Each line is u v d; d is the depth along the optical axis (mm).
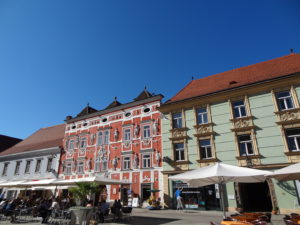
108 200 25203
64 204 18219
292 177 9406
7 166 38250
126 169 25109
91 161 28766
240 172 8359
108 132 28766
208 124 20875
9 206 15562
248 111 19328
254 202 20250
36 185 18344
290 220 7719
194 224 12188
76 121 33219
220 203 18297
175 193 20844
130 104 27969
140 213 17797
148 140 24688
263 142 17906
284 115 17703
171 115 23688
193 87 25719
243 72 23594
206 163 19922
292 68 19312
